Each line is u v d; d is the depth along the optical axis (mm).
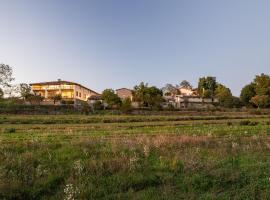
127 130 45844
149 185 11789
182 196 10695
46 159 15023
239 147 19719
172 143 19797
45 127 52875
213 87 136875
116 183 11641
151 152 17125
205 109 96688
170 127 51844
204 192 11242
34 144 18500
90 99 115938
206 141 21453
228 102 108562
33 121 63969
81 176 12258
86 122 66000
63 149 17266
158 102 103188
